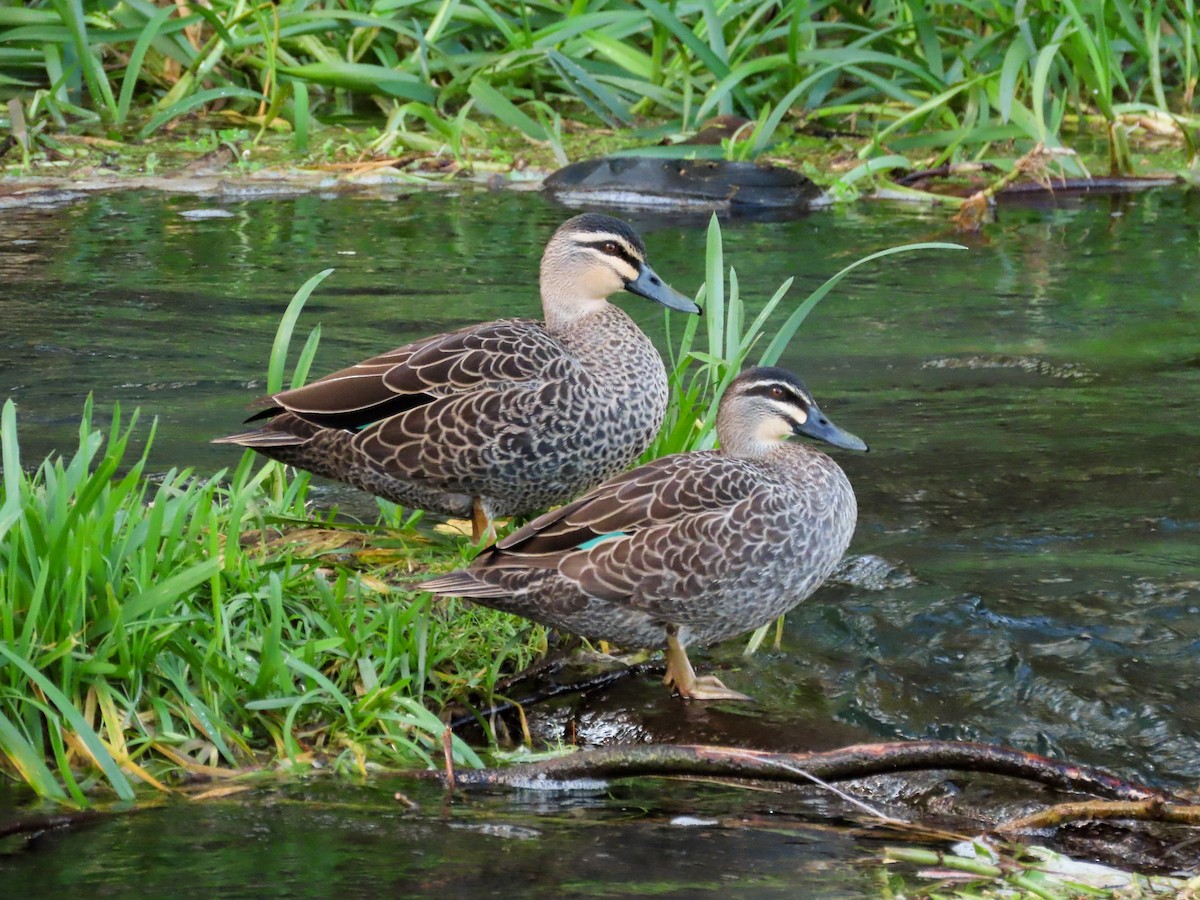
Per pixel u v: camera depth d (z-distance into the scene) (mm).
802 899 6898
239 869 7051
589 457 10609
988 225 20312
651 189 21328
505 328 10711
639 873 7109
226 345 15391
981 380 14680
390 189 21750
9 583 8188
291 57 23953
